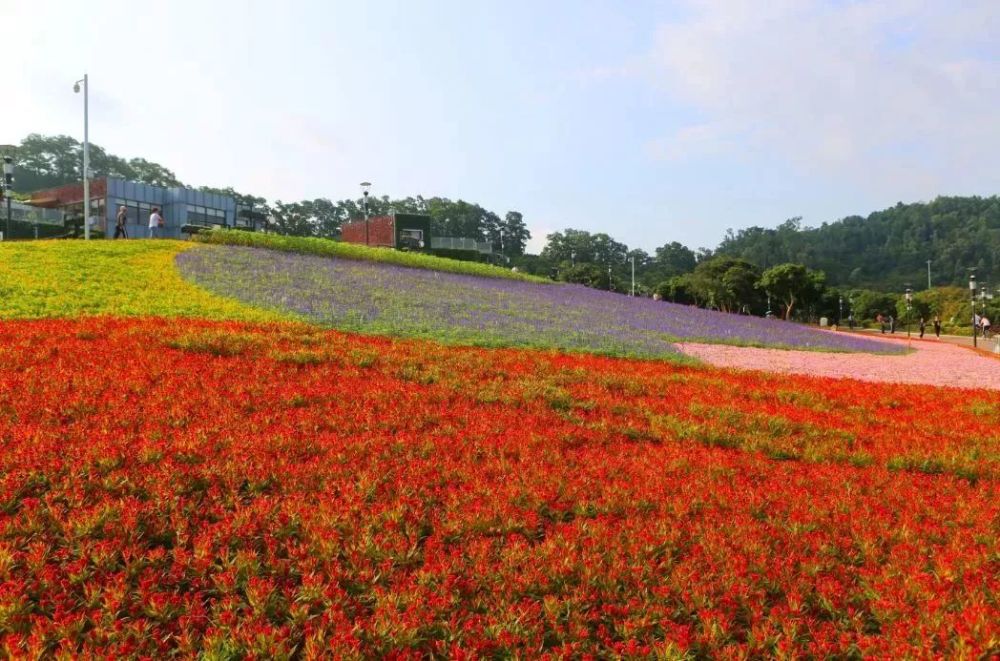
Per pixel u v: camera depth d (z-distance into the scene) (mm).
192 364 10102
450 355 13555
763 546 5172
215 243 31016
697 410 10281
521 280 40906
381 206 148500
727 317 40719
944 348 38312
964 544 5332
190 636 3887
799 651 4043
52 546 4742
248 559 4633
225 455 6375
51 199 60156
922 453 8328
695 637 4121
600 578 4641
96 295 16609
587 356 16516
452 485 6238
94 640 3854
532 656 3912
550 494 5984
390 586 4566
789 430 9469
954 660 3898
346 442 7102
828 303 102125
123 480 5551
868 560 5145
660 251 198625
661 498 6141
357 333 15773
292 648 3875
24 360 9555
